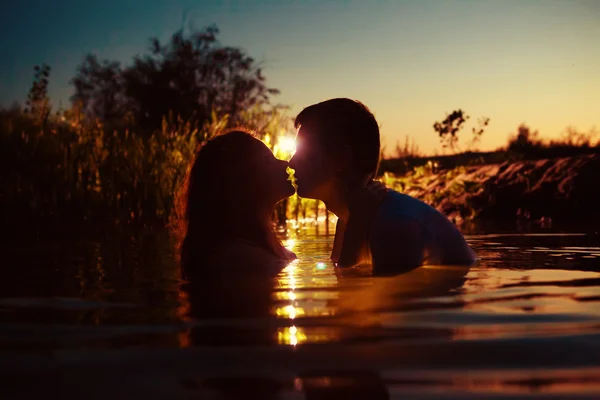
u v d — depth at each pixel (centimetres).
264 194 284
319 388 110
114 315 171
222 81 2250
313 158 285
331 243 418
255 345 136
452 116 1661
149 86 2236
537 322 154
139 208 675
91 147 793
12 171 690
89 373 119
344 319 159
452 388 109
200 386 112
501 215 748
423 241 262
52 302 193
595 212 677
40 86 1413
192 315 168
